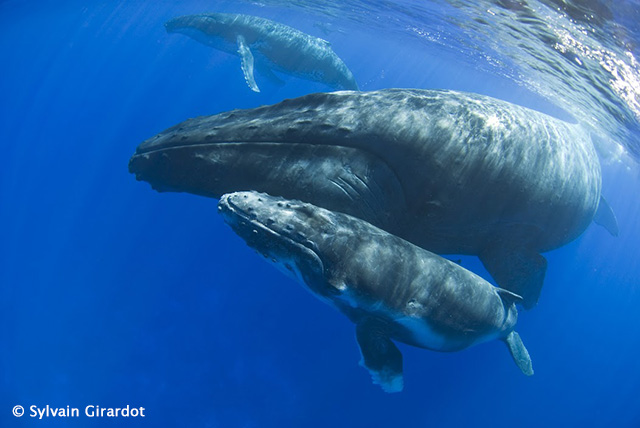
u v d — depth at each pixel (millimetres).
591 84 14602
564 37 12414
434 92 7480
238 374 22703
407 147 6680
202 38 20125
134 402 23344
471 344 7121
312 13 34969
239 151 6957
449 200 6969
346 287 5750
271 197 6305
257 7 42438
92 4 55500
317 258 5664
